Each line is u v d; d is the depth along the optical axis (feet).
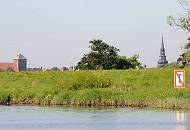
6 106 438.40
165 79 558.97
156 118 337.31
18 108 416.46
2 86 569.64
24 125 309.42
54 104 453.17
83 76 501.97
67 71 614.75
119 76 579.07
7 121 327.88
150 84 547.08
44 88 498.69
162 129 290.97
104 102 434.30
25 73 620.90
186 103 399.44
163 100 410.31
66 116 353.10
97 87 492.54
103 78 508.53
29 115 360.48
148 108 406.82
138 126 303.68
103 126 304.50
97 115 358.02
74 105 442.50
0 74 620.08
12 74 619.26
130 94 435.53
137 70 600.39
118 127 300.61
